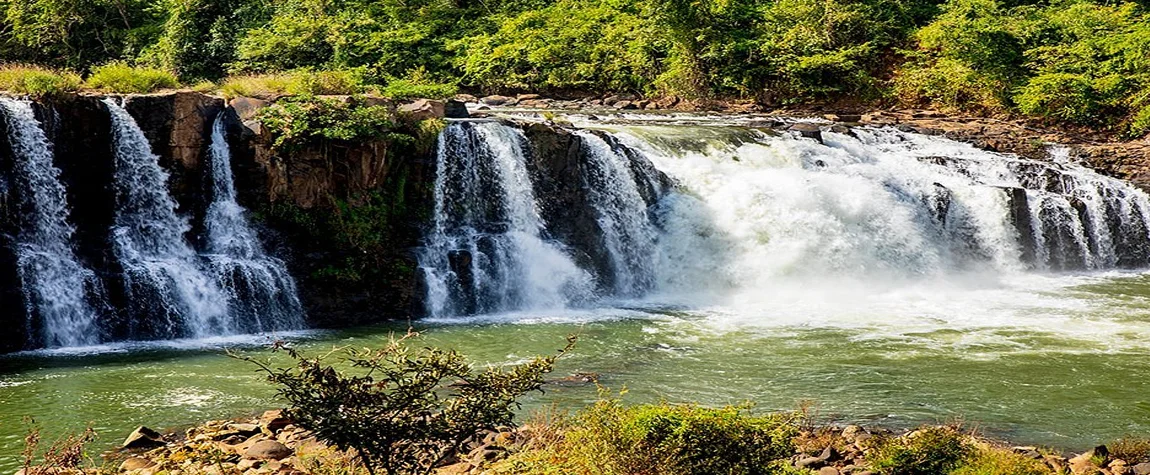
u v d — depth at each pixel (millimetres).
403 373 6898
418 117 19375
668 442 7074
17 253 15250
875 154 25906
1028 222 23984
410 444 6910
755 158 23359
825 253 21234
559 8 40688
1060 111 33125
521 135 19953
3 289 14867
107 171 16562
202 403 11609
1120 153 28391
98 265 15789
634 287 20562
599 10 39969
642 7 38312
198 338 15875
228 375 13070
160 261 16266
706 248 21078
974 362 13891
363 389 6836
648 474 7082
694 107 35000
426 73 37500
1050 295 20188
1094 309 18344
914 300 19500
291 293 16859
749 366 13656
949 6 38500
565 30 38062
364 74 36562
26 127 15812
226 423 10586
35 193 15828
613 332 16203
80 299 15367
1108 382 12836
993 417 11305
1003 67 34750
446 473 8531
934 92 35094
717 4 37156
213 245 17109
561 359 14055
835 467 8969
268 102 18359
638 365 13695
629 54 37125
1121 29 35656
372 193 18250
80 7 38562
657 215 21375
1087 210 24797
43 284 15227
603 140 21047
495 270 18719
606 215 20531
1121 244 25141
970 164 25812
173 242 16844
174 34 38125
